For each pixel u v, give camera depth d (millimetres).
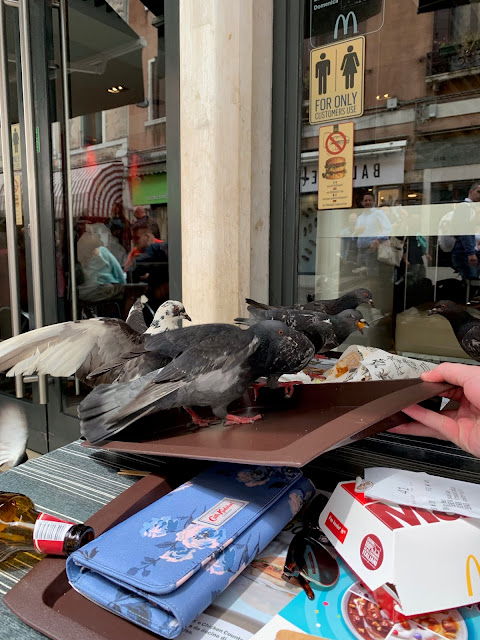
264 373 790
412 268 1812
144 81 2662
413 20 1627
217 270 1579
